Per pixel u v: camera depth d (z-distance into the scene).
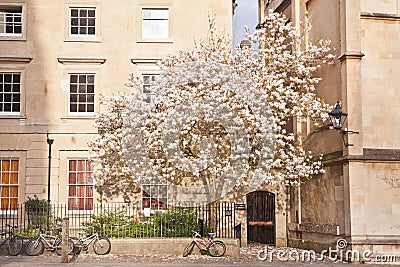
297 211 25.55
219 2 27.09
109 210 25.70
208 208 24.23
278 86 23.52
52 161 26.14
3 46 26.48
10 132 26.17
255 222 29.22
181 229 22.52
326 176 22.75
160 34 27.11
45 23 26.75
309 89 24.05
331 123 21.97
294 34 24.78
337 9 22.34
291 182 23.53
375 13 21.66
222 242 21.34
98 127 25.38
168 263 19.47
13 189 26.16
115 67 26.72
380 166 20.91
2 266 18.67
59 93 26.47
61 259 19.58
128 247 21.77
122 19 26.98
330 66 22.94
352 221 20.39
